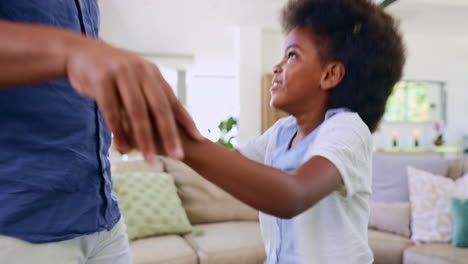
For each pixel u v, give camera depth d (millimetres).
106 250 676
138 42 6285
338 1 584
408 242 2176
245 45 5184
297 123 634
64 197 525
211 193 2562
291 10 630
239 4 4402
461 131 6453
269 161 721
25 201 479
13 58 218
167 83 258
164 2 4363
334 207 542
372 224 2396
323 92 591
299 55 581
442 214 2225
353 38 571
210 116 9844
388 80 611
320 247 544
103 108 214
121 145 231
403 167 2617
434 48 6312
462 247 2033
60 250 526
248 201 328
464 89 6430
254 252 1995
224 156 313
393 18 636
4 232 469
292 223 583
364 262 566
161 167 2594
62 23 542
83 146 559
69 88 531
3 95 460
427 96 6348
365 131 516
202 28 5398
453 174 2535
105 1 4352
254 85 5160
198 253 1947
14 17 471
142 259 1793
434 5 4508
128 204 2137
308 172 388
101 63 211
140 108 215
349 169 438
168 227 2170
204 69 8766
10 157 472
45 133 499
